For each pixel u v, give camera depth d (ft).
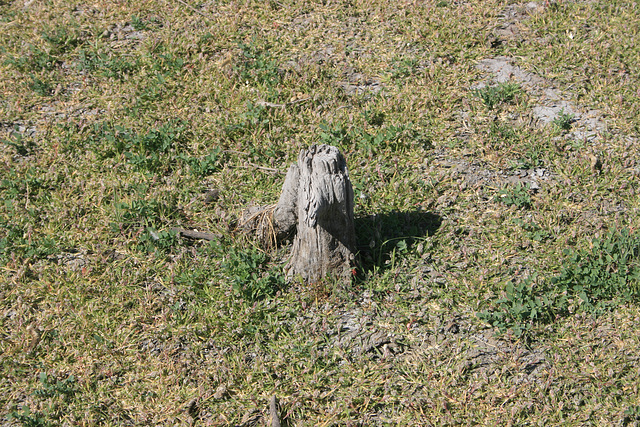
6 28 37.60
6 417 19.08
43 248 24.29
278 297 22.49
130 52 35.37
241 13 38.19
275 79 32.60
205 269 23.43
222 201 26.16
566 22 36.55
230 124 30.09
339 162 21.70
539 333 21.24
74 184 27.25
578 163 27.71
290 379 20.20
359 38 36.06
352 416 19.34
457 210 25.95
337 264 22.66
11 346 21.06
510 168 27.91
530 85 32.55
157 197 26.30
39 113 31.55
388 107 30.94
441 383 19.95
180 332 21.34
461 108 31.19
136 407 19.54
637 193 26.50
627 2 38.37
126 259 24.03
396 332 21.48
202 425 19.10
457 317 21.89
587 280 22.35
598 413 19.04
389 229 24.73
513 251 24.16
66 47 35.99
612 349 20.68
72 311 22.04
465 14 37.29
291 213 23.13
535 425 18.88
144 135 29.37
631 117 30.32
